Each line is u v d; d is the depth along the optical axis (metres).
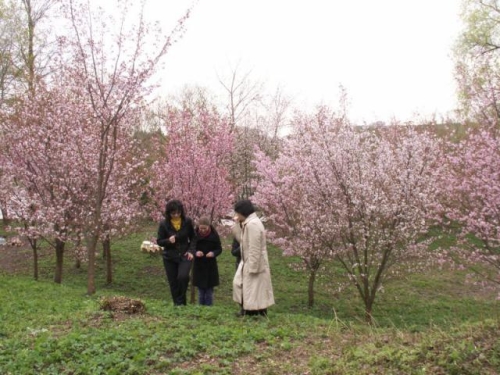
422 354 4.78
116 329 5.95
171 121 13.23
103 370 4.67
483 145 10.86
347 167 10.39
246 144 23.84
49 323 6.48
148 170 14.82
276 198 13.41
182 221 8.32
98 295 9.90
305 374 4.72
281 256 17.52
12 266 16.59
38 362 4.84
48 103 11.98
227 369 4.82
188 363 5.00
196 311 7.14
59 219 11.67
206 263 8.81
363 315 11.59
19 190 12.25
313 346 5.61
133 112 11.18
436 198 12.08
